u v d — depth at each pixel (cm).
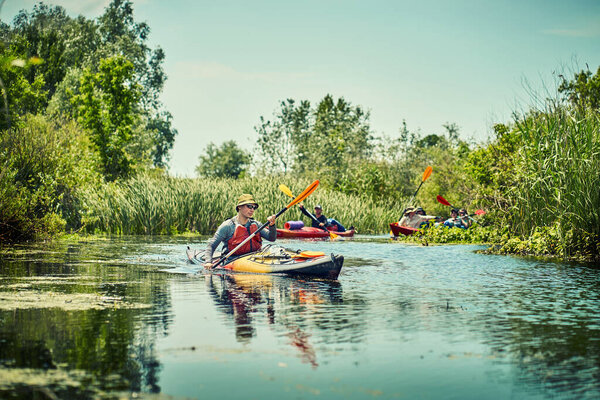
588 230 1063
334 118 4609
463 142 2945
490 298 626
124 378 345
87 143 2502
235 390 328
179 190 2091
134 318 507
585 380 349
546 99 1173
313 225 1977
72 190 1984
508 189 1338
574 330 475
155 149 5416
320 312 543
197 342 427
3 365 367
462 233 1595
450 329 476
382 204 2970
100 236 1780
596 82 1492
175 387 331
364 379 349
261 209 2156
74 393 318
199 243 1474
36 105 2419
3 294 623
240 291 667
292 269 812
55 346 411
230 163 8550
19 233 1480
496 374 360
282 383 340
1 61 452
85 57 4700
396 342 434
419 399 317
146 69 5512
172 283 729
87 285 701
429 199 3056
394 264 970
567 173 1081
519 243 1177
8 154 1747
